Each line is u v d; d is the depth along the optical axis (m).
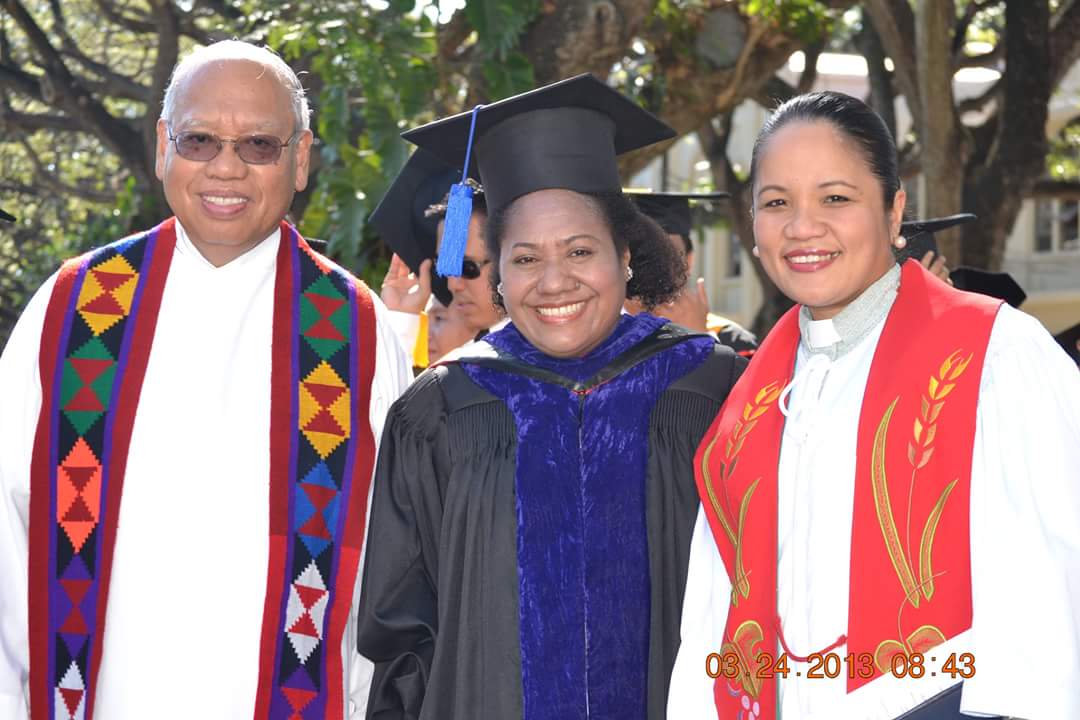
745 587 2.89
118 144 10.88
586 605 3.08
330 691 3.37
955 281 5.55
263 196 3.31
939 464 2.67
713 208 13.86
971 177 11.28
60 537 3.31
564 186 3.25
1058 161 15.30
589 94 3.27
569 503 3.14
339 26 7.49
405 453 3.31
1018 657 2.48
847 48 15.88
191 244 3.46
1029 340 2.67
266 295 3.51
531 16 7.44
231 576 3.26
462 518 3.18
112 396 3.35
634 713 3.07
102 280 3.45
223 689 3.22
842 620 2.72
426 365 4.99
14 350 3.42
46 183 12.58
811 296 2.82
